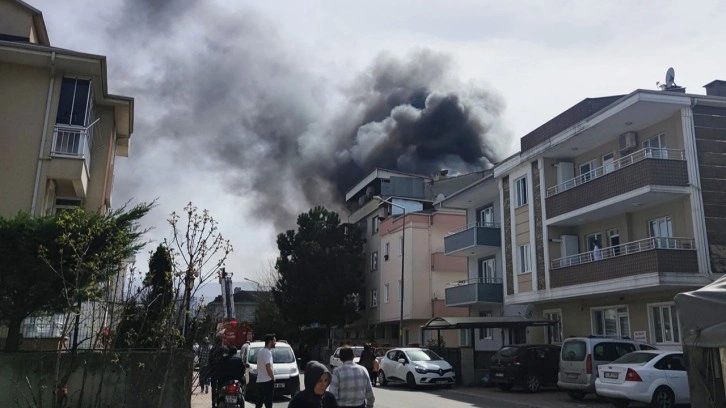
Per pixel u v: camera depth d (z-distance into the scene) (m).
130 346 11.17
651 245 20.83
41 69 18.55
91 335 11.25
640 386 14.80
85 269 10.70
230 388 11.59
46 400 10.67
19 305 11.39
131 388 11.16
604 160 23.55
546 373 21.48
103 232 11.52
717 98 19.81
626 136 21.86
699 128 19.77
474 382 24.50
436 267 40.47
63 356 10.95
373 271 46.62
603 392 15.62
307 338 50.53
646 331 20.66
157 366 11.30
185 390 11.27
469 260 34.03
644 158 19.41
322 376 5.47
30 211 17.44
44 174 17.84
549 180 25.22
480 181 29.88
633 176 19.80
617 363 15.82
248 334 34.72
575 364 18.36
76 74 18.80
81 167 18.14
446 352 26.30
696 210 19.03
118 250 11.68
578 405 17.30
